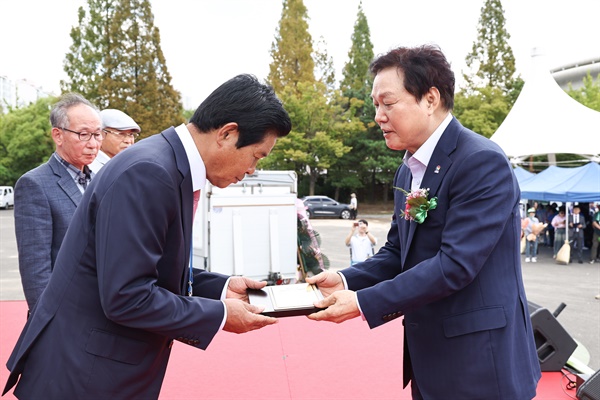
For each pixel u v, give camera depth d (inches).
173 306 52.8
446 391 63.7
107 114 136.3
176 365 132.1
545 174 534.0
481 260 59.4
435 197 64.2
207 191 246.2
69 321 54.7
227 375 125.8
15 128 1200.8
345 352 142.7
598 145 385.7
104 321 54.4
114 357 54.2
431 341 65.3
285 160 939.3
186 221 56.9
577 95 921.5
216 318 55.6
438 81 63.6
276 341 151.9
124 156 53.9
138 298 50.4
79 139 98.6
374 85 66.6
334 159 960.3
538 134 404.8
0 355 139.7
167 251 55.9
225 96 55.9
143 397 57.2
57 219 94.7
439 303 64.5
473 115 895.7
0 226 747.4
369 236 285.3
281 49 1128.2
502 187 60.7
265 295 69.7
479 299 62.4
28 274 89.2
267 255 254.4
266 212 253.9
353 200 913.5
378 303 61.1
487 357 61.1
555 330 126.5
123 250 49.7
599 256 461.4
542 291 313.6
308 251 263.9
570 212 468.1
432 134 66.2
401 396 113.7
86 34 1037.8
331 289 76.0
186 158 56.1
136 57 1004.6
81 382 53.3
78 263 54.8
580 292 310.2
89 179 106.2
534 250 447.8
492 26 1050.1
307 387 118.7
